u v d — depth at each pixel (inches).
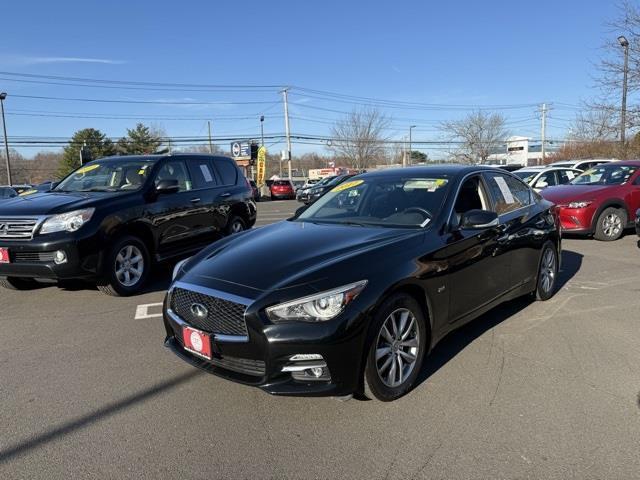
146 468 106.5
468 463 106.0
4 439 119.0
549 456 107.7
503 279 181.6
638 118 742.5
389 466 105.7
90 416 129.0
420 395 136.3
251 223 352.5
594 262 304.3
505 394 136.1
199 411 130.4
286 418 125.8
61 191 268.1
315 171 2984.7
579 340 174.7
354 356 119.3
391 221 161.2
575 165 594.2
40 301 239.9
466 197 171.5
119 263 241.8
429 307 140.9
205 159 320.5
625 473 101.6
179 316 137.2
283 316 117.0
